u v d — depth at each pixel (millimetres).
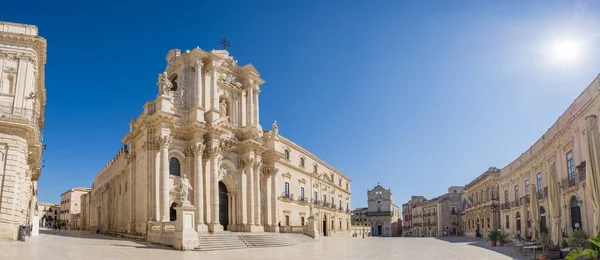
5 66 31344
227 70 41469
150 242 29234
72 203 105250
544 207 35281
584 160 25375
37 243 23984
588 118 19031
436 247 33656
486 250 30312
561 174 30250
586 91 24656
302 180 55312
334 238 51812
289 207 50781
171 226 27953
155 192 32125
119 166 43031
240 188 39438
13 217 28219
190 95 37344
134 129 35875
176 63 38969
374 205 112375
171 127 33938
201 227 33719
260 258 21328
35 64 33156
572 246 22938
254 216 39938
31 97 31609
